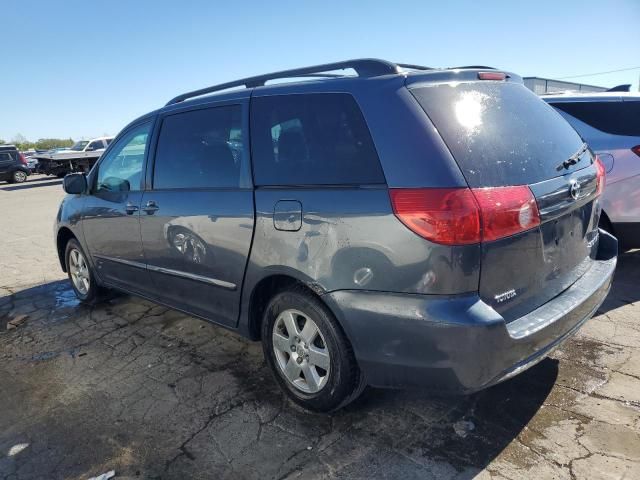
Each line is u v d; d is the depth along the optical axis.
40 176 29.80
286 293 2.66
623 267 4.85
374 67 2.46
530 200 2.23
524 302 2.33
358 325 2.29
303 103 2.62
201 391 3.07
